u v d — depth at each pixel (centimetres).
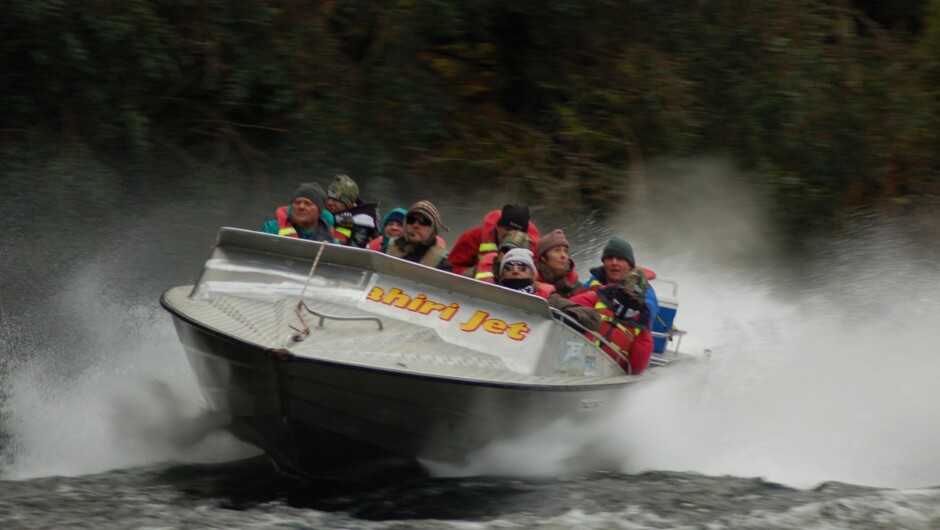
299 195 3023
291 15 4684
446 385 2175
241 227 4675
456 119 5272
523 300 2408
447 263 2794
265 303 2466
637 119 5422
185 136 4784
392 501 2277
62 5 4047
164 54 4362
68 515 2047
